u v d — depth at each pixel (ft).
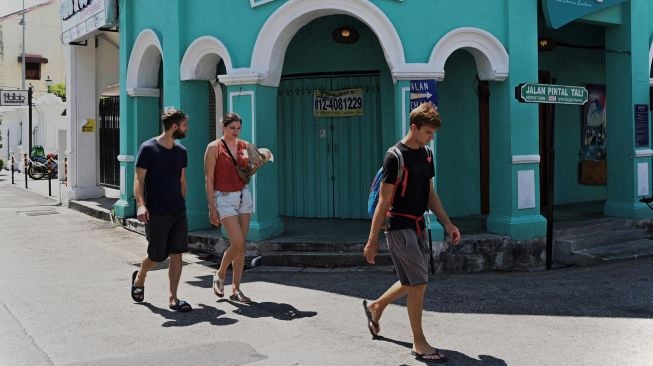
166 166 19.93
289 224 34.01
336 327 18.74
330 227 32.83
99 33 44.83
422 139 15.44
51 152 94.84
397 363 15.65
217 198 20.99
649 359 15.75
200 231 32.14
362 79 35.40
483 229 30.78
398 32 27.66
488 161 36.47
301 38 35.91
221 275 21.86
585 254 29.53
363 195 35.68
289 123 36.86
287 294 22.79
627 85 33.94
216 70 34.86
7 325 18.85
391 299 17.22
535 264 29.19
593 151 41.98
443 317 19.75
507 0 29.04
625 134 34.17
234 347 16.93
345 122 35.86
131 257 29.71
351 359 15.98
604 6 32.07
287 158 36.96
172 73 32.48
